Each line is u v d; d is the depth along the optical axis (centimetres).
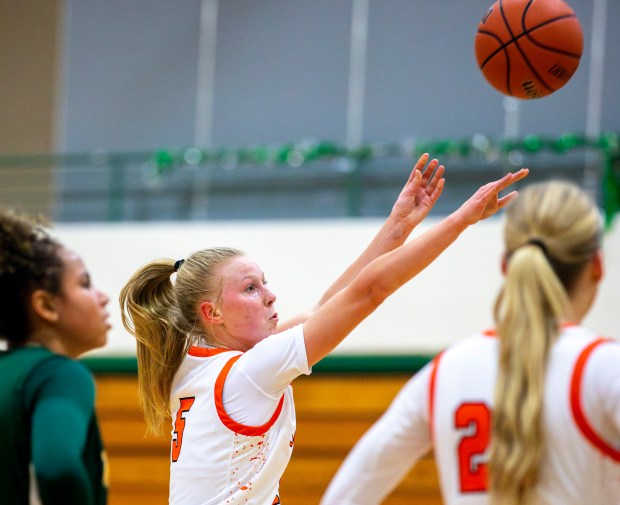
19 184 1260
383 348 1059
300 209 1173
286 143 1276
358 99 1259
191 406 329
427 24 1248
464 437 339
